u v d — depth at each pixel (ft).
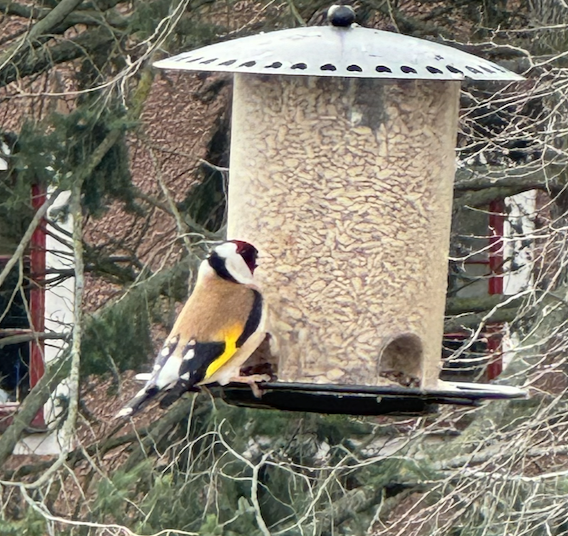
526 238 42.65
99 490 44.60
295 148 28.76
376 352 28.76
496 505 39.19
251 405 28.14
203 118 56.03
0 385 61.77
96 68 49.21
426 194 29.04
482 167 50.14
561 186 50.44
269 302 28.63
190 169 54.65
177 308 51.57
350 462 47.57
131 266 54.54
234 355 27.50
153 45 44.70
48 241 59.00
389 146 28.76
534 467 49.49
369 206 28.73
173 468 49.01
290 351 28.66
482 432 43.62
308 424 48.44
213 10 51.88
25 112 53.26
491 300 53.16
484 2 55.16
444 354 55.01
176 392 27.02
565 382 46.68
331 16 27.89
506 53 54.24
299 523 39.78
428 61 26.73
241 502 41.09
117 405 53.78
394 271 28.81
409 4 56.65
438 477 42.83
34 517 41.27
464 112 51.72
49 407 56.95
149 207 52.90
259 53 26.76
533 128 48.70
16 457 57.11
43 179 48.88
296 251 28.76
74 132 48.52
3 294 58.23
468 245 56.24
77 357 45.65
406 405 27.66
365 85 28.66
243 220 29.22
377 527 47.98
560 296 45.62
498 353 40.60
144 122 49.83
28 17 52.13
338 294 28.68
